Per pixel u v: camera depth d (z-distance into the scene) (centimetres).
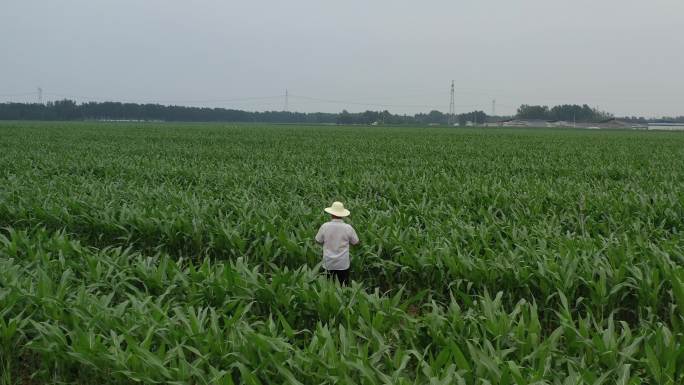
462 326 568
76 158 2473
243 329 554
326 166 2258
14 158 2459
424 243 902
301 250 895
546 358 500
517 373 446
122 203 1342
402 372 520
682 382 492
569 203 1278
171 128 7694
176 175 1916
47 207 1186
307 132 6569
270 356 484
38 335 595
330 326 592
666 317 715
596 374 512
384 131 7544
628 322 728
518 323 556
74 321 569
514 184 1573
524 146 3838
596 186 1566
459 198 1363
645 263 721
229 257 909
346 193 1545
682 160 2561
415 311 792
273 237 959
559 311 708
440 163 2406
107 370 525
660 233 1002
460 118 19288
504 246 874
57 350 543
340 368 478
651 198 1326
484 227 975
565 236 927
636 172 1942
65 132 5719
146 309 611
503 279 754
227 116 19850
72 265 784
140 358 496
